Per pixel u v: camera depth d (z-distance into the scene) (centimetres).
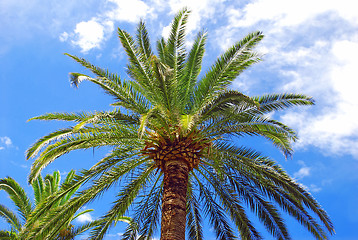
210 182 1280
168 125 1125
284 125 1138
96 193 1162
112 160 1172
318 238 1166
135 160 1212
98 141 1131
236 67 1135
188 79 1265
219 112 1068
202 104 1138
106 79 1095
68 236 1544
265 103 1140
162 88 1066
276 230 1207
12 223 1634
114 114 1073
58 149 1115
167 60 1280
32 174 1098
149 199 1316
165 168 1126
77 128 955
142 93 1253
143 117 916
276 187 1220
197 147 1145
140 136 853
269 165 1203
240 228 1230
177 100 1134
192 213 1372
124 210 1240
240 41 1152
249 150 1203
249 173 1220
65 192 1132
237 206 1251
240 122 1134
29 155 1080
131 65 1148
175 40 1308
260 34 1148
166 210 1002
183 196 1036
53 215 1114
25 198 1672
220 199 1280
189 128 906
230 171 1233
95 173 1157
